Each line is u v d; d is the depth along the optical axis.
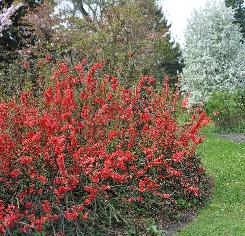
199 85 22.19
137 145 7.81
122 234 6.70
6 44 18.81
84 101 7.48
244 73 21.73
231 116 17.20
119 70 11.75
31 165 6.19
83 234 6.24
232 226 7.05
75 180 5.96
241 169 10.84
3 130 6.46
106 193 6.65
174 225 7.46
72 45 17.25
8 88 10.89
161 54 27.00
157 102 8.80
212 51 22.31
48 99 7.41
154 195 7.71
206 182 9.45
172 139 8.17
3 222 5.52
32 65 13.80
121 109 7.71
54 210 6.36
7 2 19.30
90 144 6.88
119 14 21.47
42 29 18.97
